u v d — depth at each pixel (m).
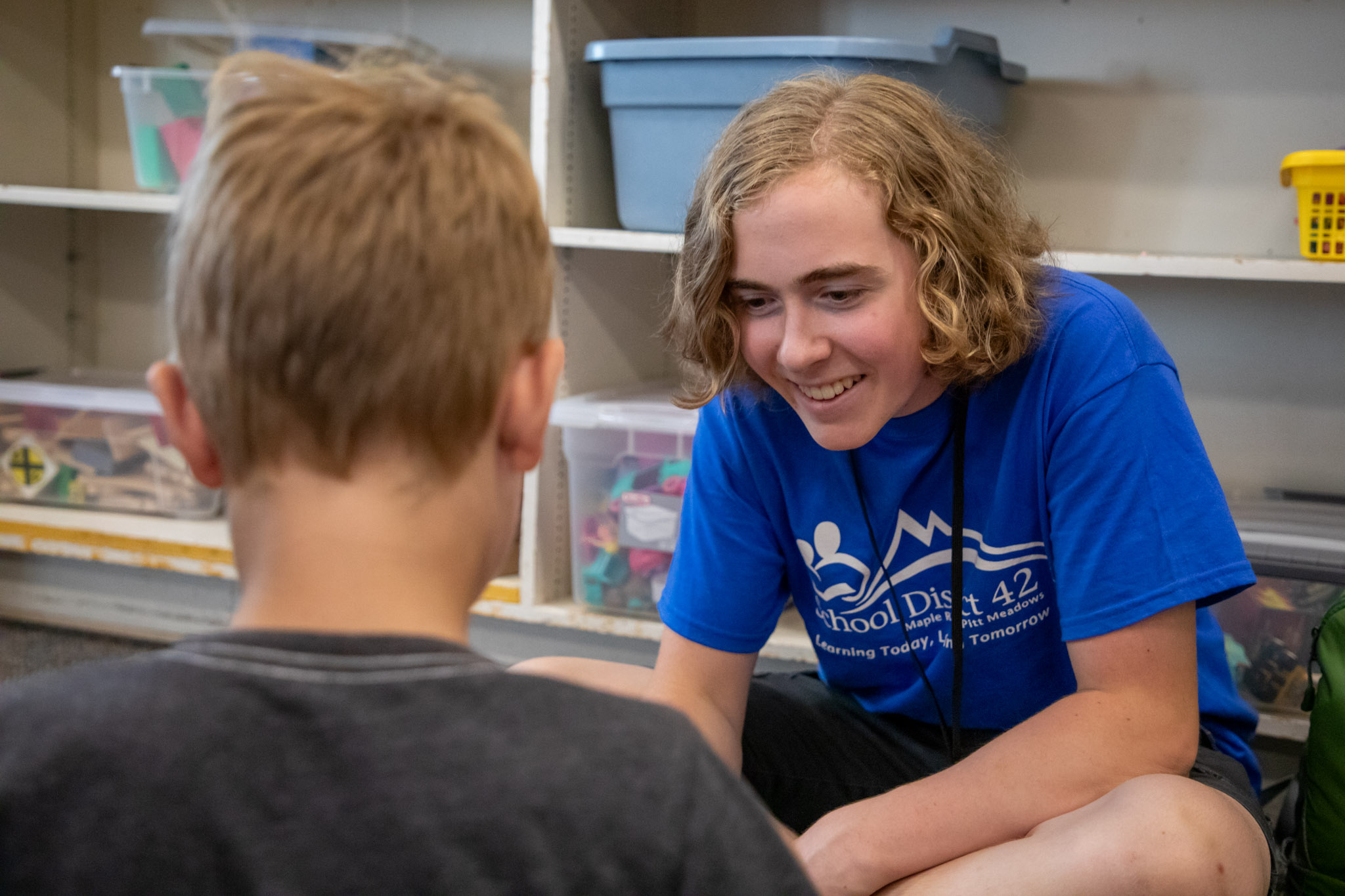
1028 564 0.98
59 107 2.25
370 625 0.45
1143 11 1.69
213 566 1.86
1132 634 0.87
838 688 1.18
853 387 0.88
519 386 0.51
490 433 0.49
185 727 0.42
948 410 0.97
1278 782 1.50
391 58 0.61
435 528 0.47
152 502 2.00
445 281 0.46
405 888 0.40
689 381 1.03
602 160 1.76
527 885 0.40
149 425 1.98
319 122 0.48
